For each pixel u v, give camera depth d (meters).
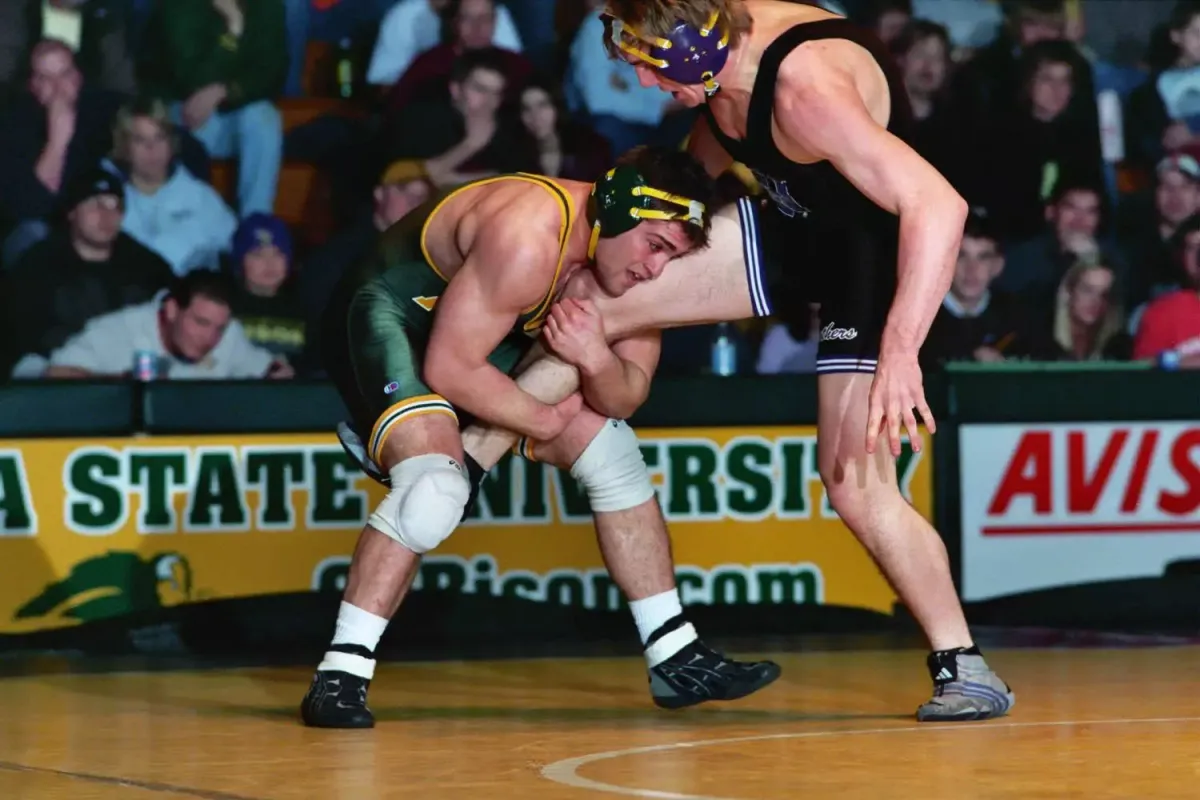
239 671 13.46
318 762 8.17
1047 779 7.21
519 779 7.46
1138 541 16.22
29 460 14.66
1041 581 16.03
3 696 11.79
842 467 9.97
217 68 19.92
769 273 10.26
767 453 15.66
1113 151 21.31
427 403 10.05
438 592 15.21
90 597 14.74
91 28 19.67
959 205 8.62
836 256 10.02
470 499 10.44
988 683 9.77
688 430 15.52
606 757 8.23
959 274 19.81
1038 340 20.19
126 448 14.85
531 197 9.88
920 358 11.17
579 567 15.46
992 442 15.94
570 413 10.28
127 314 18.75
